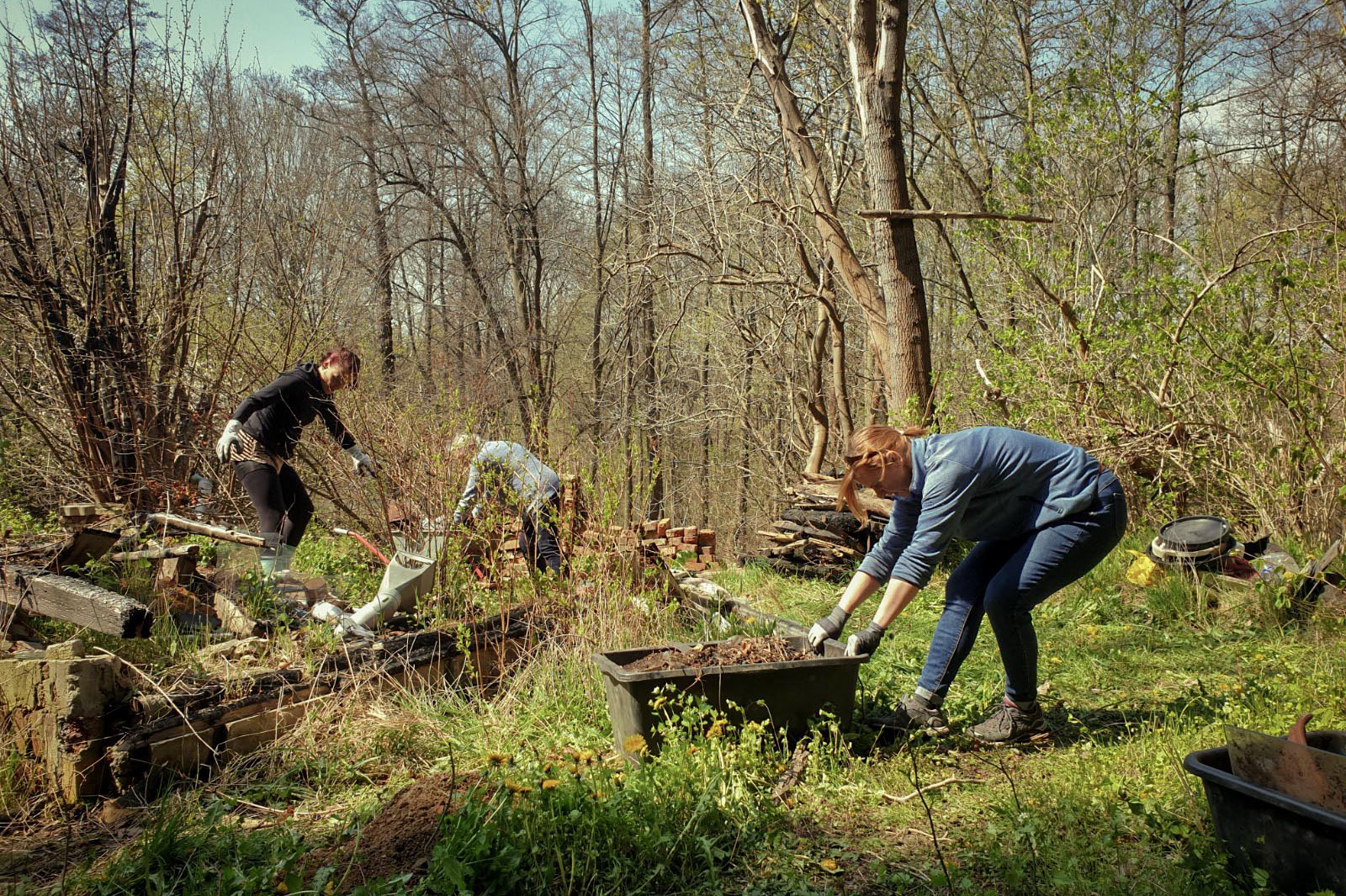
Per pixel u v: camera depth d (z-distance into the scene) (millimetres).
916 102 17219
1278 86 13008
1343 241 7902
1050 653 5652
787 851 3211
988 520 4152
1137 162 11016
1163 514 8891
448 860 2750
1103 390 9219
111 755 3738
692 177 15008
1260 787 2787
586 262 25547
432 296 26453
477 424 6785
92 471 8383
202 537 6293
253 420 6145
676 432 22344
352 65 24516
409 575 5254
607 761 3967
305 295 11867
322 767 3936
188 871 3076
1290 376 7930
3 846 3480
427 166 24797
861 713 4383
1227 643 5809
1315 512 7660
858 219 16844
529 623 5293
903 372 10234
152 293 9141
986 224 10336
